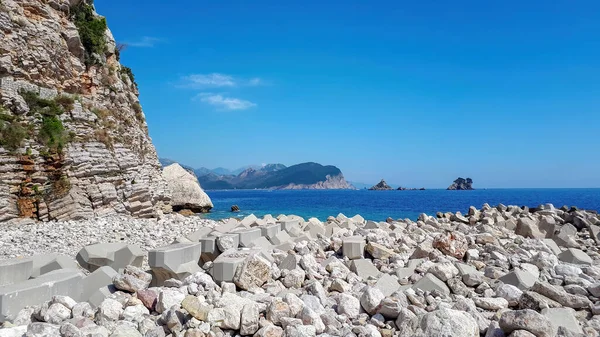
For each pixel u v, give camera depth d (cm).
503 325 643
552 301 822
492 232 1909
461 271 994
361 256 1266
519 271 984
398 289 925
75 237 1920
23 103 2414
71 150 2542
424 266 1096
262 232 1510
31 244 1720
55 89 2703
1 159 2205
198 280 886
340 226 2088
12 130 2284
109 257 1176
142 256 1207
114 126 3106
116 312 741
